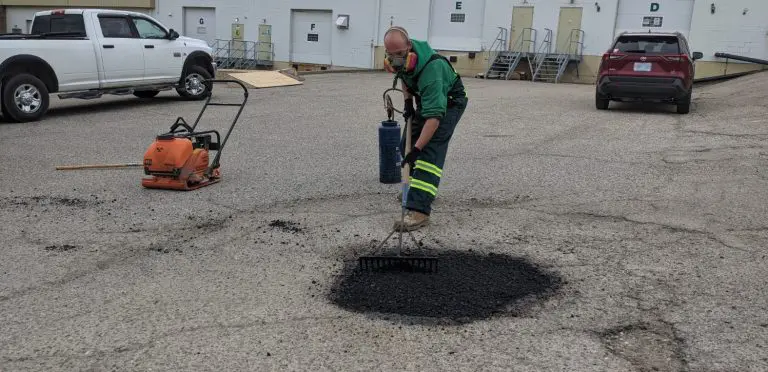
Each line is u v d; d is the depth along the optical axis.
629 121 11.20
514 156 8.12
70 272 4.32
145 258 4.59
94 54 11.76
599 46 23.33
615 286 4.02
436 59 4.71
